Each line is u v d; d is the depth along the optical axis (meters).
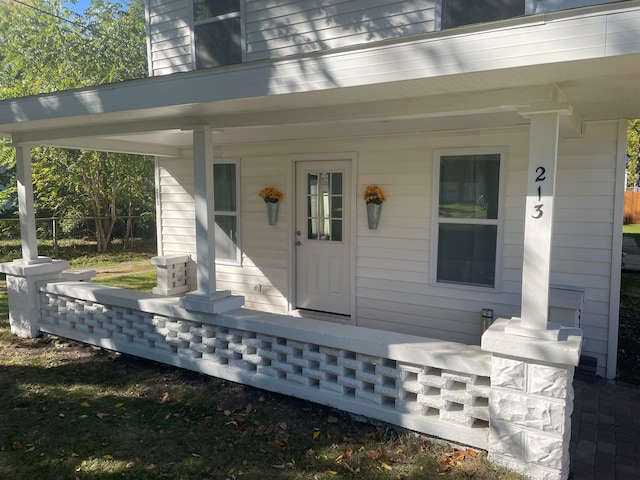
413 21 4.89
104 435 3.37
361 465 2.98
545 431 2.73
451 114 3.14
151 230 15.70
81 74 13.51
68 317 5.43
